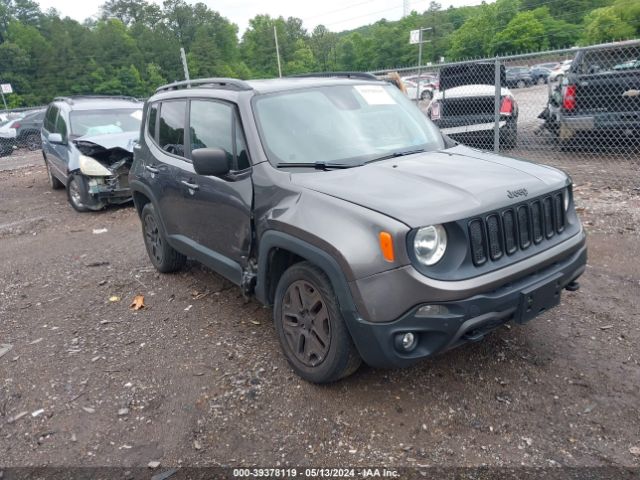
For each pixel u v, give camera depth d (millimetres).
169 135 5000
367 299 2896
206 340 4273
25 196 11633
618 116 8672
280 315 3635
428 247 2865
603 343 3785
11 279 6215
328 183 3332
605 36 71188
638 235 5734
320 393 3445
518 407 3193
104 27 101375
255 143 3770
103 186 9086
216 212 4188
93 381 3818
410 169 3486
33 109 22781
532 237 3230
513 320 3145
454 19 105750
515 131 9594
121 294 5414
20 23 99875
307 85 4262
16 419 3457
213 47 108000
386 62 103812
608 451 2820
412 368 3621
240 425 3234
